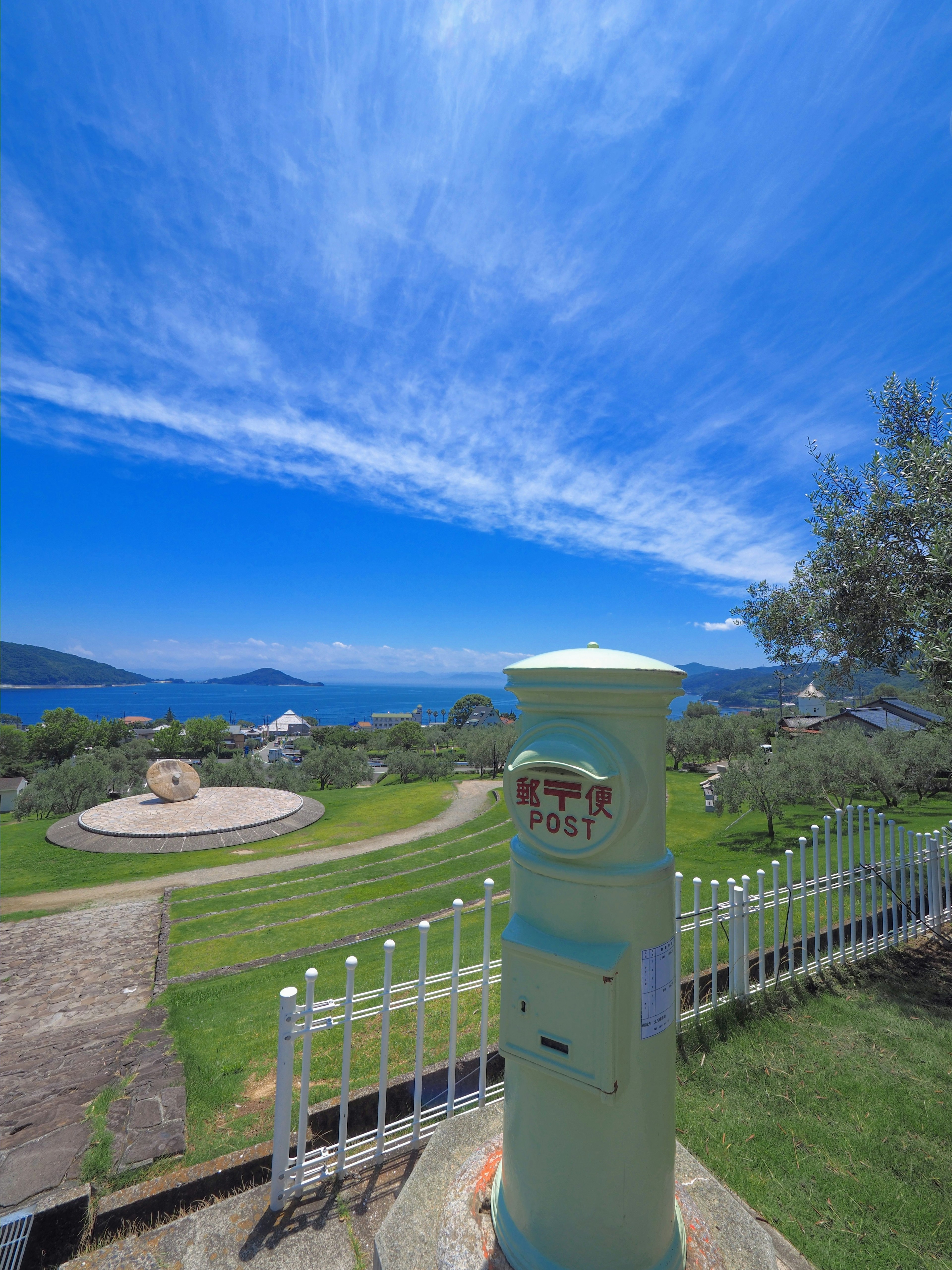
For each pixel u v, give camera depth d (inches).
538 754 84.4
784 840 494.6
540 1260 82.0
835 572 274.1
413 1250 93.3
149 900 522.3
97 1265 103.4
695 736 1256.8
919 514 239.1
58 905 516.4
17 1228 111.3
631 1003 80.2
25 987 336.2
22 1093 185.3
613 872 80.9
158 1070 186.5
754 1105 138.2
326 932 402.9
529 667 86.9
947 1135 125.4
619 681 80.4
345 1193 116.4
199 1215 112.5
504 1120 90.7
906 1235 103.1
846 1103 136.9
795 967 198.2
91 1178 130.1
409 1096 148.6
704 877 390.3
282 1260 102.7
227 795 960.3
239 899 511.5
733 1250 92.6
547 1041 82.0
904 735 675.4
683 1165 113.6
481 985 138.6
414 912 435.8
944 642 206.1
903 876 224.5
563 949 80.4
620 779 79.3
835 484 287.9
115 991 325.4
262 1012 251.0
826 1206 109.8
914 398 279.6
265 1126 150.4
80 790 1149.1
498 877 528.1
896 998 182.9
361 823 850.1
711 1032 165.0
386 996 127.2
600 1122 79.3
